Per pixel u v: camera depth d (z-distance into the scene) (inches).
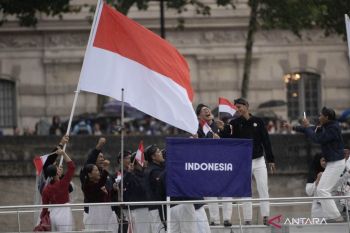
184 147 1747.0
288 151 3009.4
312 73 4640.8
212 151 1750.7
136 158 1953.7
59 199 1828.2
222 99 2241.6
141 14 4456.2
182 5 3506.4
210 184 1749.5
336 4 3260.3
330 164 1923.0
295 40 4611.2
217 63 4574.3
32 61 4557.1
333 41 4635.8
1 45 4539.9
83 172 1913.1
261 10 3420.3
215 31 4566.9
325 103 4635.8
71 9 3646.7
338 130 1918.1
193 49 4557.1
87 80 1879.9
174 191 1747.0
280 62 4611.2
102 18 1882.4
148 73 1866.4
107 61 1877.5
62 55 4537.4
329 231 1839.3
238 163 1752.0
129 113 3801.7
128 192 1921.8
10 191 2997.0
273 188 3004.4
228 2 3521.2
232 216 1966.0
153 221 1804.9
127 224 1771.7
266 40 4603.8
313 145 3009.4
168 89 1860.2
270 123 3833.7
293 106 4635.8
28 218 1786.4
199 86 4566.9
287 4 3321.9
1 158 2997.0
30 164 2994.6
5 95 4562.0
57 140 3004.4
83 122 3609.7
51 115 4539.9
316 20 3319.4
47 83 4544.8
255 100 4591.5
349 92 4650.6
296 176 3006.9
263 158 1995.6
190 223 1802.4
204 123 1990.7
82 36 4549.7
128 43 1876.2
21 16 3403.1
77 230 1792.6
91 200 1902.1
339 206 1841.8
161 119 1851.6
